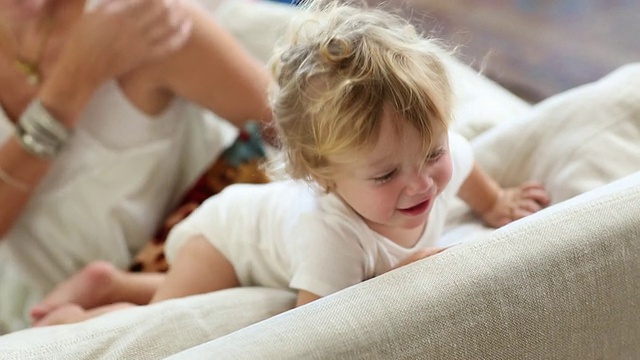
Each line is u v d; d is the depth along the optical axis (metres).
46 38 1.11
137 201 1.16
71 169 1.13
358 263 0.81
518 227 0.68
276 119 0.81
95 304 1.05
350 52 0.74
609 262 0.67
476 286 0.63
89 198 1.13
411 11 1.03
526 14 1.95
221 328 0.77
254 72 1.18
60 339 0.73
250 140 1.17
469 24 1.94
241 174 1.15
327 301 0.63
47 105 1.07
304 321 0.61
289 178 0.86
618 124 0.99
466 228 0.99
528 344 0.65
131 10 1.07
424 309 0.62
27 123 1.07
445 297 0.62
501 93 1.27
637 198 0.70
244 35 1.43
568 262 0.66
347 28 0.78
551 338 0.66
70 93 1.06
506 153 1.04
